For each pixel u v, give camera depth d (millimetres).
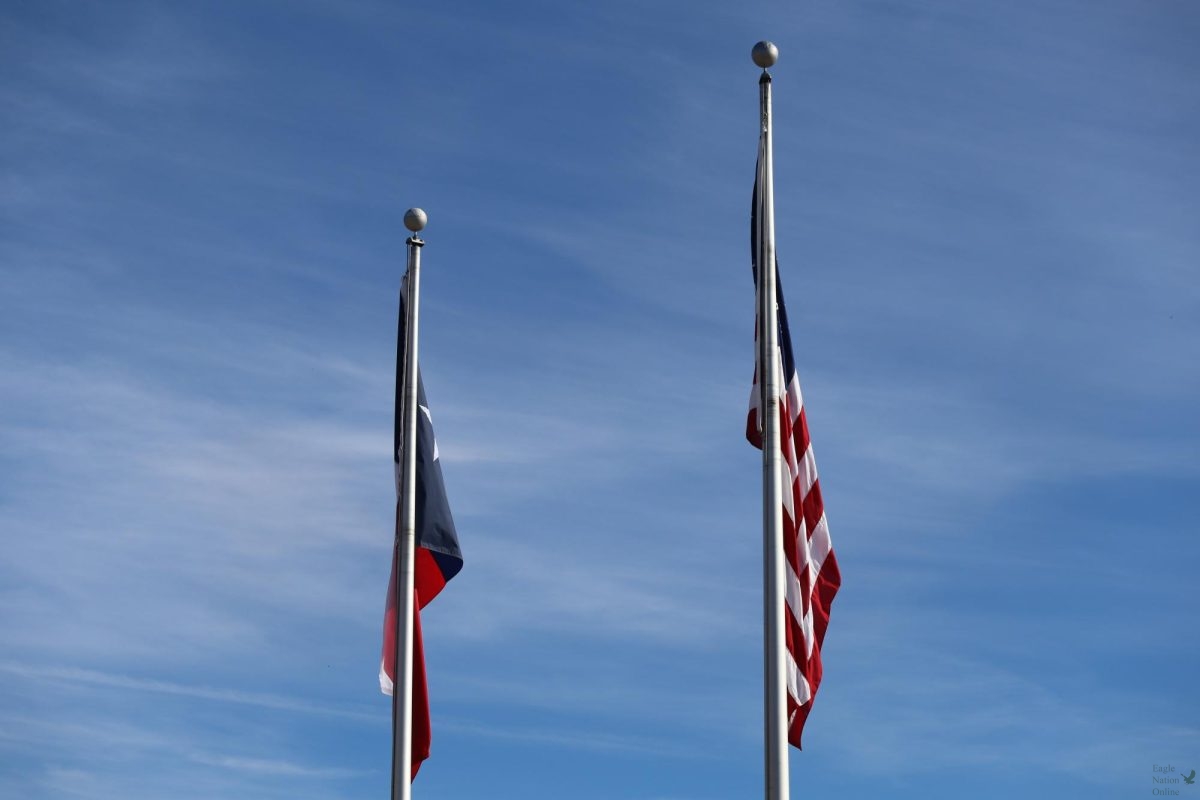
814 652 23156
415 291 27969
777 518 22406
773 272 23547
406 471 26922
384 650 27016
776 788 21422
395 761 25734
